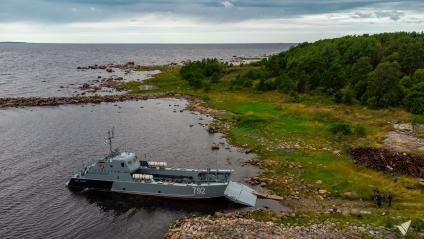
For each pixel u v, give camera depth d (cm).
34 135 7862
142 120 9256
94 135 7894
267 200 4897
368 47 13125
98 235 4194
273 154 6662
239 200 4784
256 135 7775
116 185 5228
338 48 14488
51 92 13250
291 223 4131
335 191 5062
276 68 14225
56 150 6919
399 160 5869
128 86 14188
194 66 16100
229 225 4069
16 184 5462
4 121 9056
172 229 4191
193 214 4656
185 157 6631
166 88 13562
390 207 4522
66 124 8800
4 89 13875
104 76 17975
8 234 4169
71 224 4419
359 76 10869
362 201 4791
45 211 4709
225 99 11394
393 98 9244
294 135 7650
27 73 19362
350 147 6756
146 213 4712
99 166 5262
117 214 4678
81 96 12312
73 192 5266
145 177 5119
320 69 12719
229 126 8581
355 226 3981
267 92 12044
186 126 8700
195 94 12412
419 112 8556
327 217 4262
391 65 9581
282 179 5556
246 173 5878
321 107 9719
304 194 5044
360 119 8575
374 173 5578
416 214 4241
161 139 7669
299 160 6312
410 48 11369
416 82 9712
